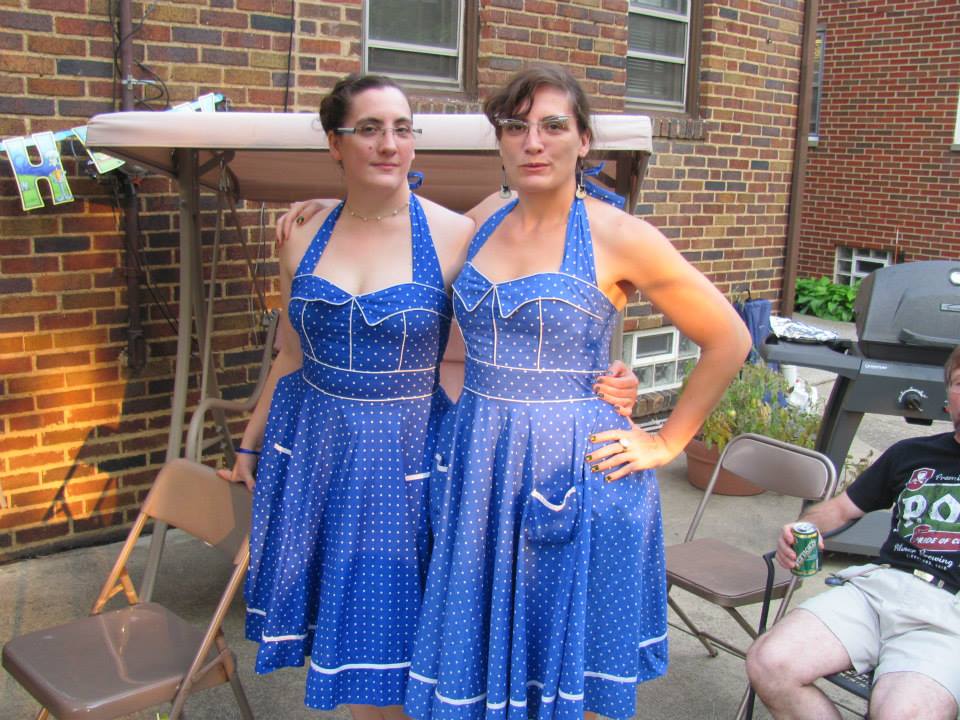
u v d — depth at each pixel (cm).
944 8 1058
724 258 659
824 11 1170
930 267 425
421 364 240
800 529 279
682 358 649
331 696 235
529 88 207
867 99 1145
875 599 268
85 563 409
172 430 358
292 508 243
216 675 250
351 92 231
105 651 251
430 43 509
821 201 1214
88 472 421
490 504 221
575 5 541
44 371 402
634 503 225
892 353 424
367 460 238
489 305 218
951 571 262
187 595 382
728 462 349
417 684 226
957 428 275
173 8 408
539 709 222
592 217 220
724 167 642
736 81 636
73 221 398
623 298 228
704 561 325
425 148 317
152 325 428
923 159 1105
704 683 336
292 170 395
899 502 280
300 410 250
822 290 1117
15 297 390
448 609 220
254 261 455
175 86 412
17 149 376
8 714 301
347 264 242
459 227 248
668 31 618
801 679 258
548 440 217
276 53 437
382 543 238
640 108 610
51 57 384
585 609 219
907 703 239
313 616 250
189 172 351
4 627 352
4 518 403
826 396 693
